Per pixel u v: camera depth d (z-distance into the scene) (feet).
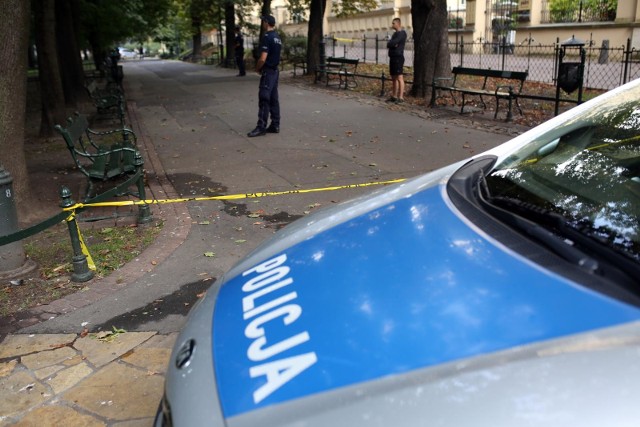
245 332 5.80
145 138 33.42
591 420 3.93
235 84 63.82
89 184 19.67
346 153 27.48
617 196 7.09
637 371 4.19
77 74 52.65
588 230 6.35
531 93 43.04
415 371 4.61
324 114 39.09
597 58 62.28
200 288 13.83
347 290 5.80
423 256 5.97
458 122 34.14
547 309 4.87
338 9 93.20
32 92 71.61
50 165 27.32
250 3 99.04
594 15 68.59
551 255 5.69
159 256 15.70
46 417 9.47
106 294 13.67
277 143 30.40
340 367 4.86
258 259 7.45
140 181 17.90
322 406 4.55
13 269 14.71
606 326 4.61
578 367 4.31
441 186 7.71
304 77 64.18
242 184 22.75
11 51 17.74
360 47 103.65
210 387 5.32
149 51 272.92
